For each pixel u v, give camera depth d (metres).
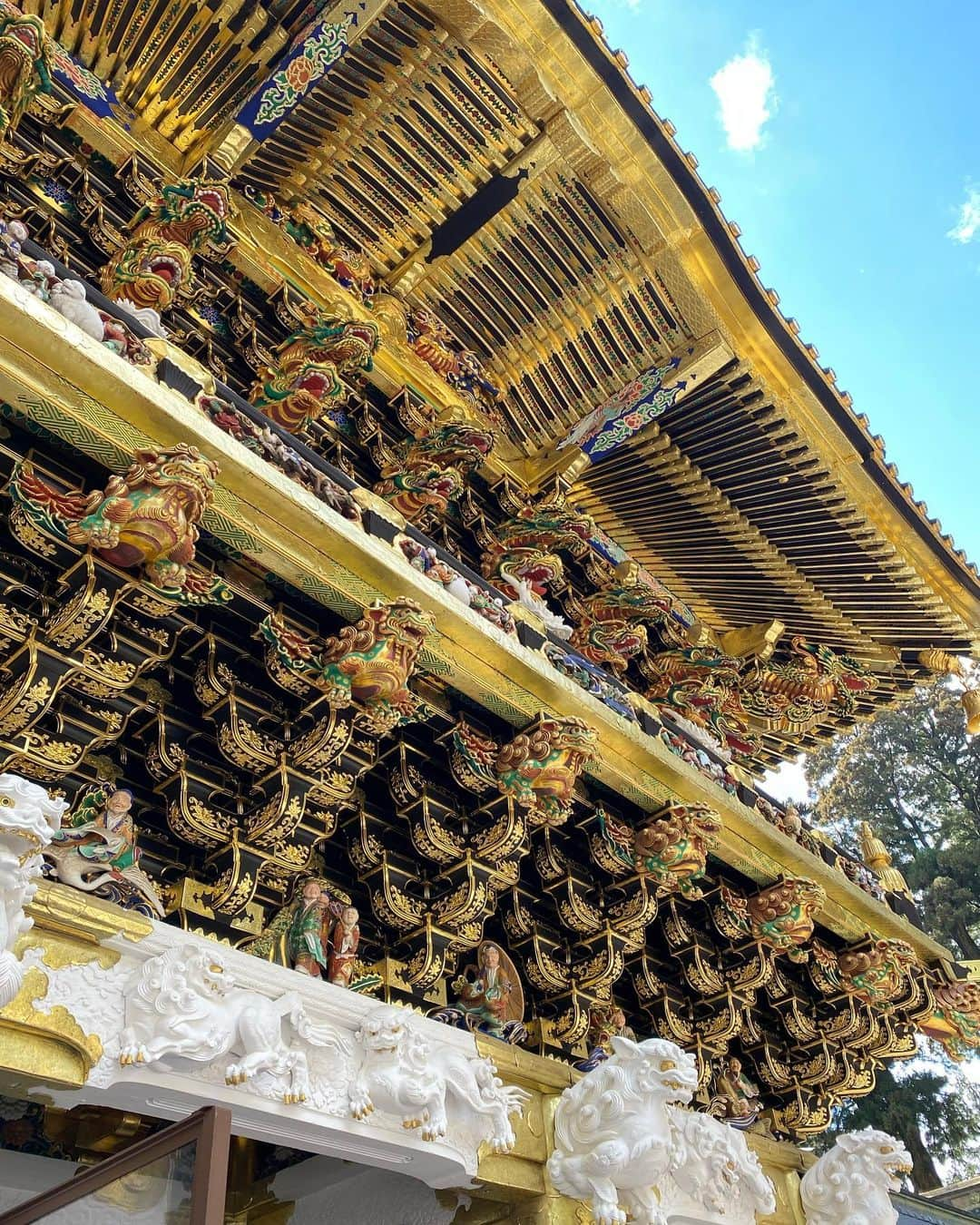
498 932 8.59
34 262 5.76
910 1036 11.81
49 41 7.53
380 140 10.60
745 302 11.05
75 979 5.27
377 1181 7.56
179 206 8.13
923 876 32.56
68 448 5.70
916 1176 28.31
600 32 9.59
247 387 9.41
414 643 6.55
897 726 35.59
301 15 9.30
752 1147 9.31
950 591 13.10
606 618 11.88
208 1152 4.12
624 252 11.31
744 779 10.90
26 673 5.48
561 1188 7.04
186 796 6.36
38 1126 6.86
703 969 9.60
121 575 5.66
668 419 12.34
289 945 6.63
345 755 6.79
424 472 9.91
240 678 6.77
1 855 4.68
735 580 14.23
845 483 12.31
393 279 11.44
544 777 7.44
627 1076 7.20
